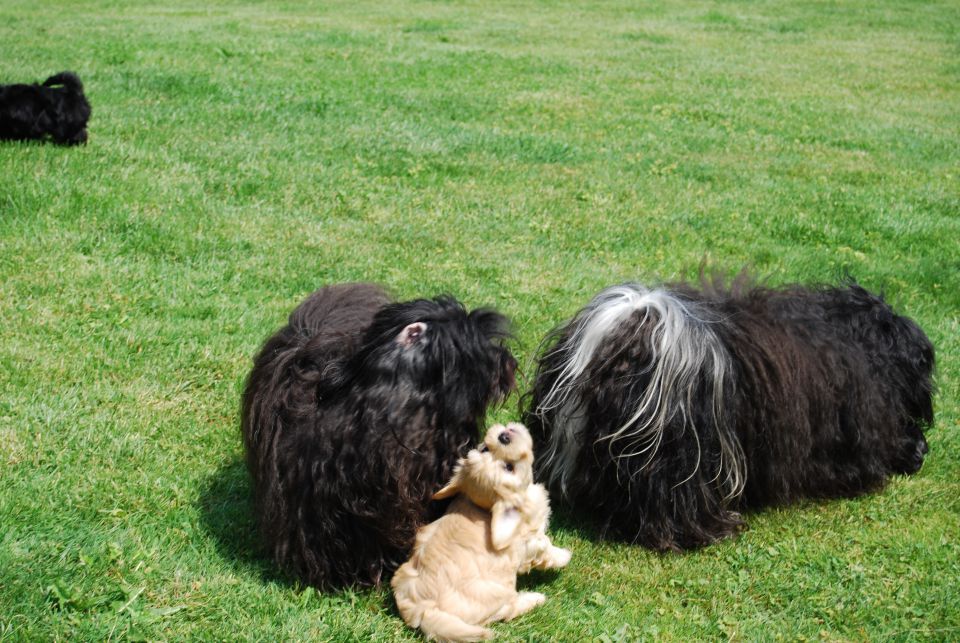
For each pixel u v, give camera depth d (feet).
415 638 6.25
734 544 7.06
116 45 19.81
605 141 14.92
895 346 7.65
